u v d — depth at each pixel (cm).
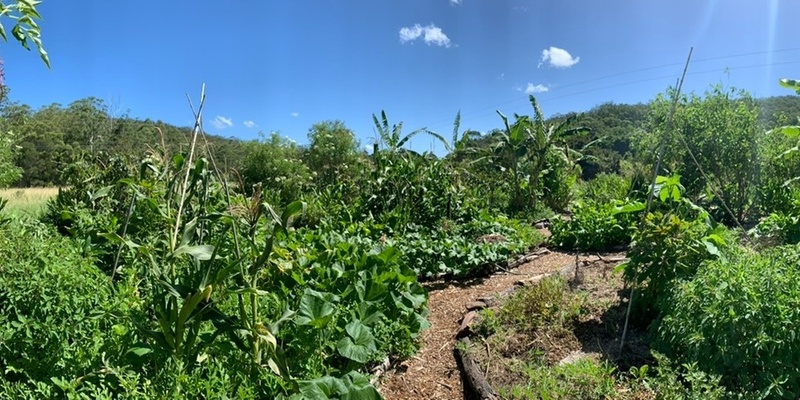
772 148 971
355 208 1080
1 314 268
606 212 914
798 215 624
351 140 1772
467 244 765
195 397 272
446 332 512
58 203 742
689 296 358
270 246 303
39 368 261
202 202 317
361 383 311
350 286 445
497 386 378
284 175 1484
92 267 325
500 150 1631
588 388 339
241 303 297
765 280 330
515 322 478
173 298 281
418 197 1098
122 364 278
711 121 1017
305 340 352
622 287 543
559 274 600
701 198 1074
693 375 294
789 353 295
